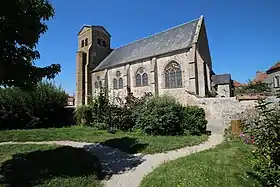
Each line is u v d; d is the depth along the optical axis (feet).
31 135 53.83
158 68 109.09
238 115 62.75
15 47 24.54
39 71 25.93
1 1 21.59
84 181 25.44
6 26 22.74
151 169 28.53
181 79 99.91
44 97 80.33
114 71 130.11
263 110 17.87
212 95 94.07
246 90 89.92
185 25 116.16
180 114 55.98
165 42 115.85
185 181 21.38
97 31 160.97
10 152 37.96
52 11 26.35
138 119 57.72
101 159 34.58
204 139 48.03
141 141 43.86
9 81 24.62
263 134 16.79
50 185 23.89
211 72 115.65
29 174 26.61
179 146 40.14
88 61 151.12
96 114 70.49
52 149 39.32
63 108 88.48
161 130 53.52
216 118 68.44
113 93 127.34
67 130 63.98
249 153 28.07
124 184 24.79
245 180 21.40
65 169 28.53
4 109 73.26
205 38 112.68
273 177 16.35
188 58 97.96
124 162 32.65
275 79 106.01
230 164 25.46
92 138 50.62
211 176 22.25
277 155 16.19
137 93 115.34
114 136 52.21
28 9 24.30
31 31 24.30
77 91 150.00
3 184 23.97
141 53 122.93
